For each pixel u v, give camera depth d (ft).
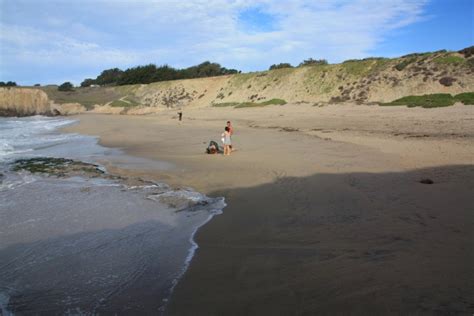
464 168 34.63
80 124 139.95
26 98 228.22
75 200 32.63
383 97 135.54
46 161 54.39
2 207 30.78
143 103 249.96
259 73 214.28
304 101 160.76
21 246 22.70
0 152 65.82
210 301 15.35
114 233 24.50
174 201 31.45
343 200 27.96
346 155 46.57
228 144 55.16
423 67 137.90
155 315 14.75
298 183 34.42
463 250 17.80
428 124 72.95
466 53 134.51
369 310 13.61
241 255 19.76
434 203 25.08
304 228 22.98
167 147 68.80
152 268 19.10
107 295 16.66
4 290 17.52
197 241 22.36
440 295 14.12
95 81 351.46
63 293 17.04
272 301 14.89
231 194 32.89
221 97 213.87
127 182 39.42
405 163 38.88
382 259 17.63
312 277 16.52
